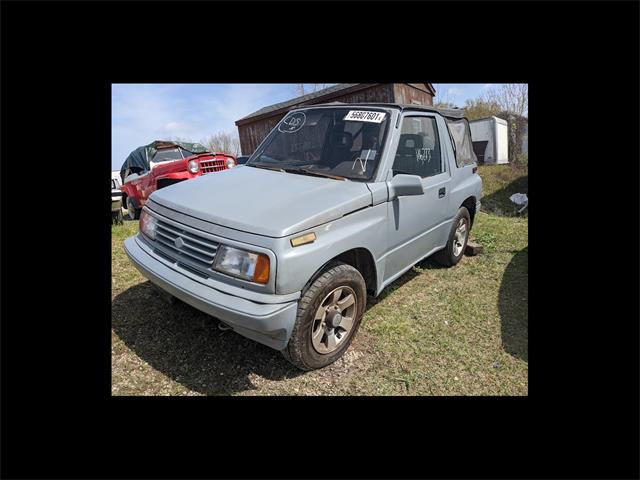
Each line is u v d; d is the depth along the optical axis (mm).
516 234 6039
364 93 10070
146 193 7367
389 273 3152
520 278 4262
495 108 19047
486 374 2697
